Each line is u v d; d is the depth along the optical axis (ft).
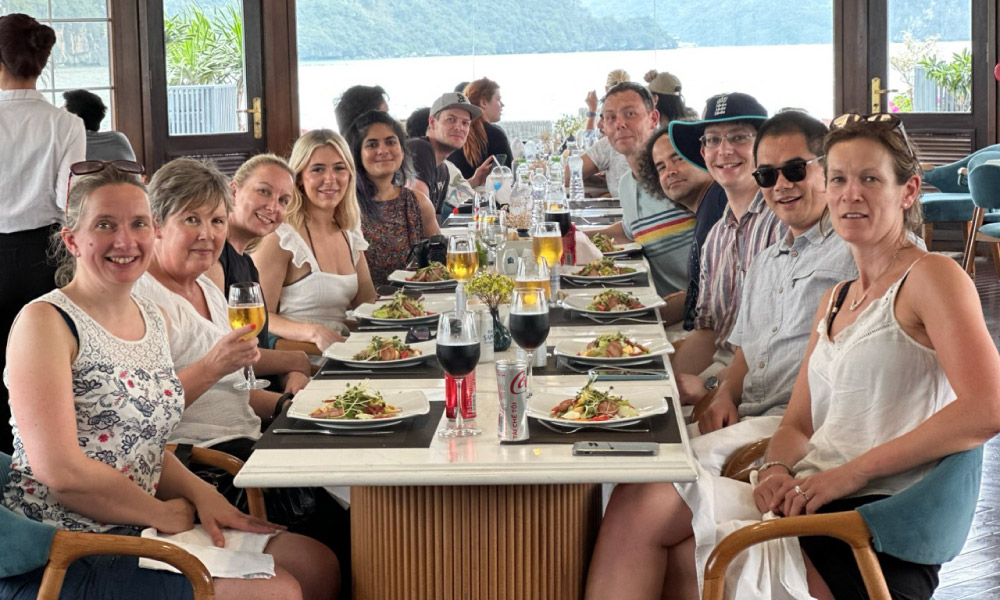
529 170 20.40
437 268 12.98
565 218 13.06
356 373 8.61
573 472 6.31
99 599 6.51
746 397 9.65
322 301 12.23
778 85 45.62
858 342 7.32
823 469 7.44
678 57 49.60
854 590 6.78
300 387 10.47
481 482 6.30
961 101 28.30
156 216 8.73
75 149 15.12
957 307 6.77
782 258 9.41
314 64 58.70
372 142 14.46
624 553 7.22
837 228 7.47
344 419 7.13
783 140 9.11
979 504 12.42
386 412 7.27
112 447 6.95
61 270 8.01
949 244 28.66
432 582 7.18
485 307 9.44
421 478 6.30
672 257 14.28
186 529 7.15
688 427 9.55
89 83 26.94
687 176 13.75
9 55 14.70
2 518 6.29
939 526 6.49
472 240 10.62
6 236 15.15
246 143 29.63
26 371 6.54
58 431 6.52
